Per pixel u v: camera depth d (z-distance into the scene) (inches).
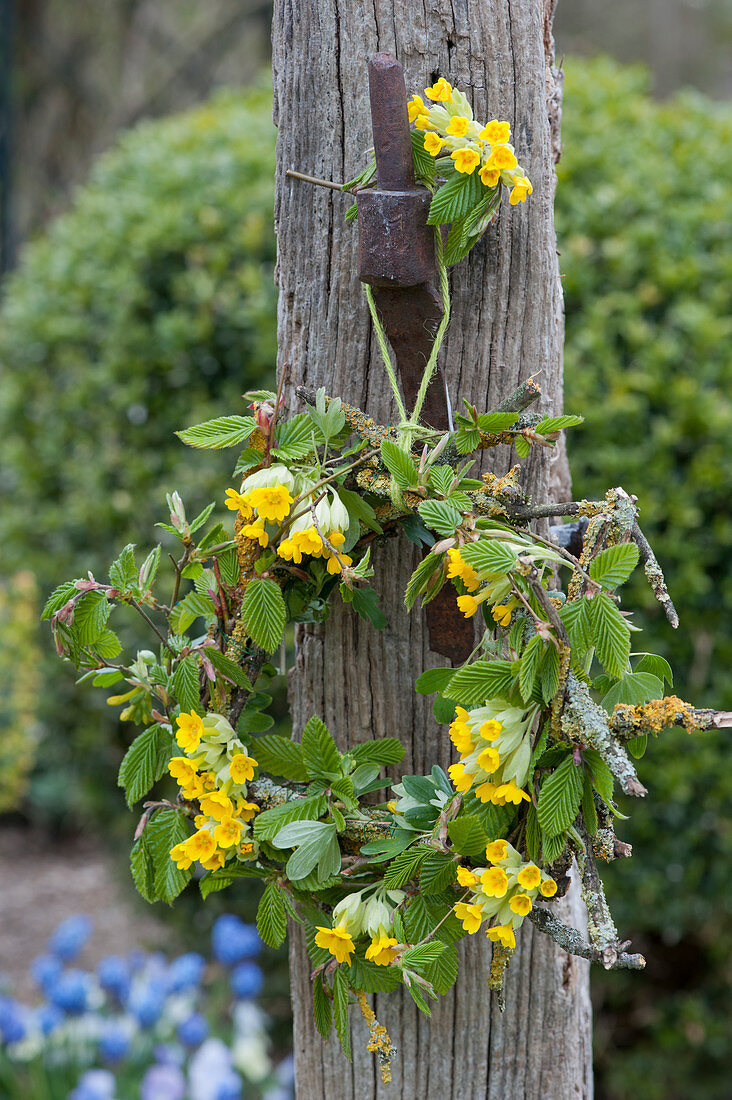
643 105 114.0
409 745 63.1
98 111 345.1
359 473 59.6
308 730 59.4
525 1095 64.1
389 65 58.7
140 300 105.1
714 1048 106.5
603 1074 114.0
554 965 63.8
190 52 354.3
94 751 115.5
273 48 61.7
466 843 57.9
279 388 60.2
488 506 59.3
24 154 329.4
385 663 62.7
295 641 63.6
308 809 59.5
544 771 57.8
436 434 59.6
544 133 60.9
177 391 105.0
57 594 60.2
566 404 90.7
